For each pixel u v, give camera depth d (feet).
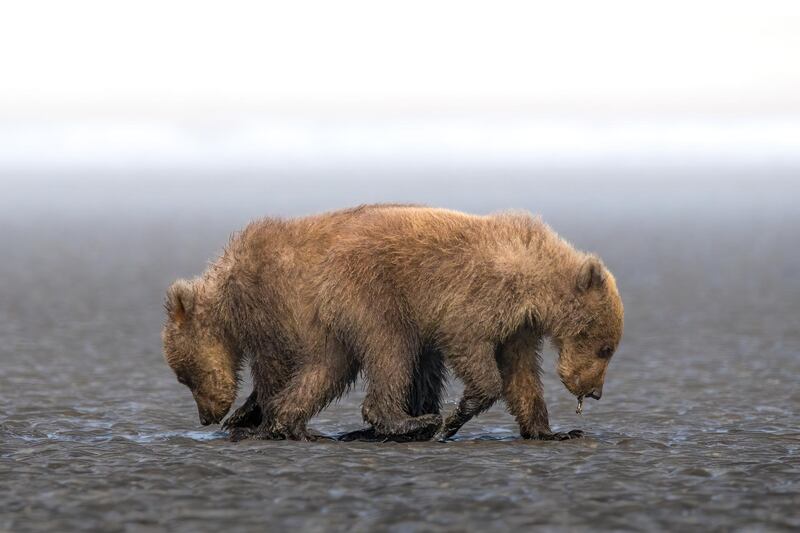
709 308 200.23
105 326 178.09
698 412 111.96
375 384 93.91
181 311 96.63
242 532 70.03
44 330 172.04
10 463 87.45
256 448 91.91
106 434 100.89
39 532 70.23
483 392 93.20
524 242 94.17
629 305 207.00
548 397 122.01
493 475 83.10
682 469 85.56
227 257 97.14
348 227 95.50
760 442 96.17
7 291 224.74
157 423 106.63
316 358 95.04
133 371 137.08
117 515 73.51
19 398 117.50
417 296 93.40
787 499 77.10
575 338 94.94
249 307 95.20
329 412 114.42
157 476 83.05
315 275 94.32
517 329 94.73
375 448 91.91
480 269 92.43
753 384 127.34
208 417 98.94
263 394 96.84
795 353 150.00
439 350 95.30
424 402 100.12
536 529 70.49
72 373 134.51
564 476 83.20
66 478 82.69
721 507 75.15
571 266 94.22
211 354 97.40
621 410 114.11
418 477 82.53
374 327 93.30
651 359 147.43
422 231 93.81
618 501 76.43
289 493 78.38
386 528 70.59
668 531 70.28
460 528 70.59
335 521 71.92
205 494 78.23
